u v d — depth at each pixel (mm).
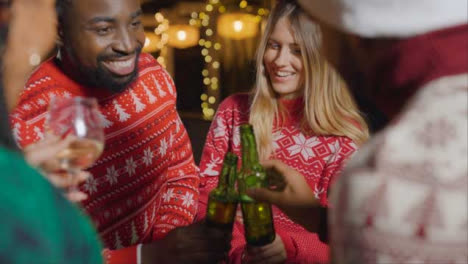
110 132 2066
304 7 1113
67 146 1513
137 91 2133
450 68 974
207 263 1764
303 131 2234
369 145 1004
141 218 2139
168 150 2211
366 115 2209
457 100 964
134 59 2018
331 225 1014
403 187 937
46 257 727
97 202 2053
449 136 947
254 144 1619
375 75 1051
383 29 985
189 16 7324
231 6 6977
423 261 922
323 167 2189
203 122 6988
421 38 981
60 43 1997
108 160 2062
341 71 1119
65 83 2016
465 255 925
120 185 2086
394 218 930
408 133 971
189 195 2240
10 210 723
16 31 1247
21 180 758
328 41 1104
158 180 2174
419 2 959
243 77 7250
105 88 2025
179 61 7480
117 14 1939
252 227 1728
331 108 2186
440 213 920
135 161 2113
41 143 1521
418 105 985
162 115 2191
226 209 1725
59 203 789
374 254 937
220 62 7316
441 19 959
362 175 962
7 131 879
